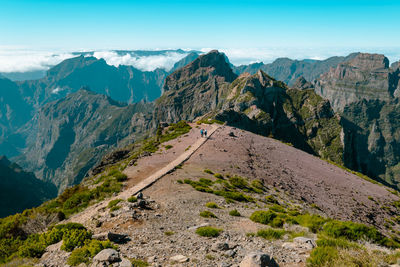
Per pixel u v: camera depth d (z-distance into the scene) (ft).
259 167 183.11
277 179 169.99
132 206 76.89
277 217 72.43
